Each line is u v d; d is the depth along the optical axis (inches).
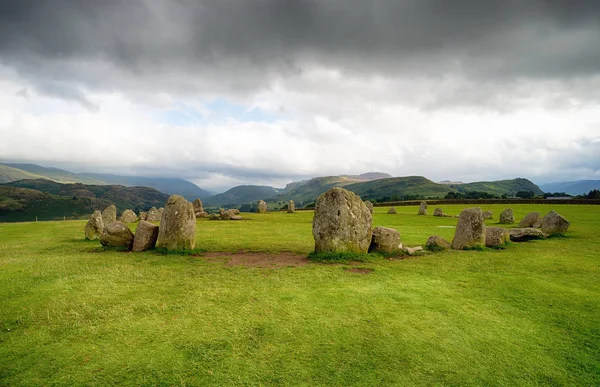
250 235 1012.5
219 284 454.6
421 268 569.6
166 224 702.5
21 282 449.1
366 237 671.8
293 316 346.6
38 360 260.2
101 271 518.6
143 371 249.4
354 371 256.7
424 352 285.6
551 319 357.4
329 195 664.4
